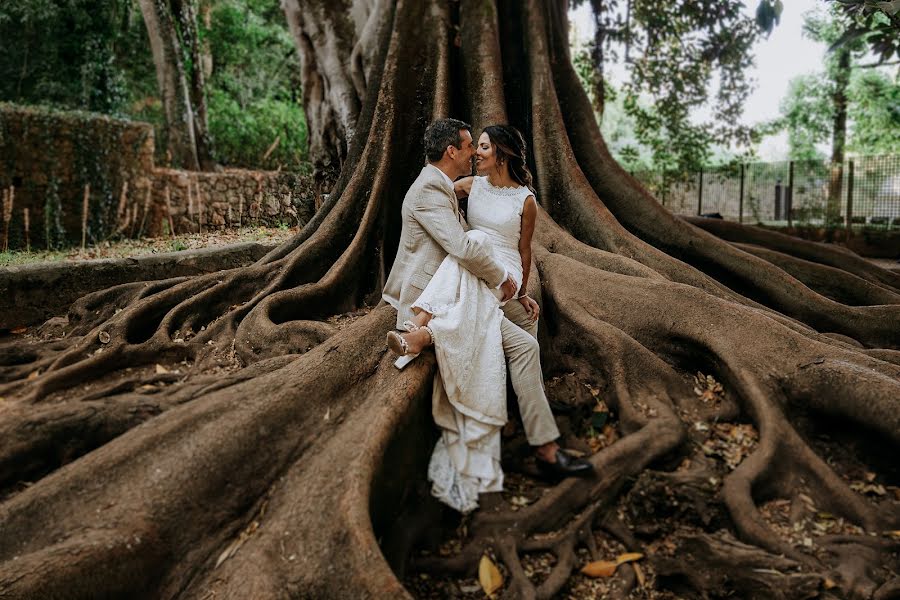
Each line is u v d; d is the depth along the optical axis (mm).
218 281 5656
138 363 4688
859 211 17203
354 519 2805
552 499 3617
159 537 2984
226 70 24172
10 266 6367
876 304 6496
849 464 3902
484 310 3641
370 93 6969
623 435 4113
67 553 2732
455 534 3594
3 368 4559
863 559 3281
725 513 3590
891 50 9664
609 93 16281
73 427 3689
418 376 3535
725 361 4281
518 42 7391
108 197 12984
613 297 4863
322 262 5832
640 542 3557
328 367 3678
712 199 19156
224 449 3234
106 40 18734
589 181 6906
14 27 17734
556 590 3262
